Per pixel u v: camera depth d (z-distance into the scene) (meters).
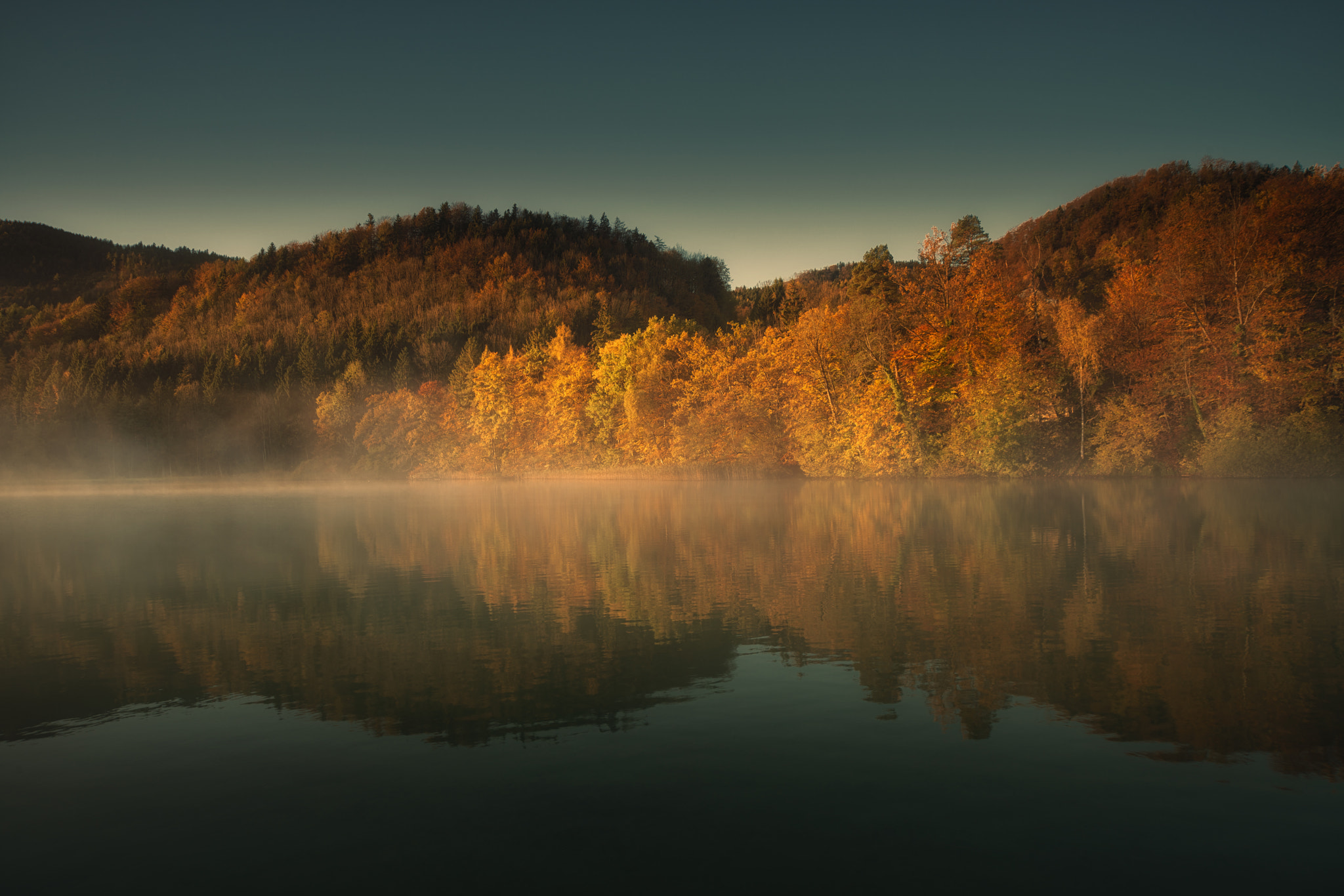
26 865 6.58
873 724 9.29
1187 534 25.22
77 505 66.31
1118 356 58.38
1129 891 5.84
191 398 146.12
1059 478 58.56
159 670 12.70
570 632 14.49
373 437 110.31
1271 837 6.55
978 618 14.56
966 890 5.88
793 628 14.20
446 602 17.88
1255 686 10.30
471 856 6.53
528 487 81.56
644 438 85.44
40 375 174.25
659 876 6.16
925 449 63.09
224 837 6.99
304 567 24.36
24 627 16.23
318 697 11.07
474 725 9.68
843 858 6.36
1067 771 7.86
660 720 9.62
